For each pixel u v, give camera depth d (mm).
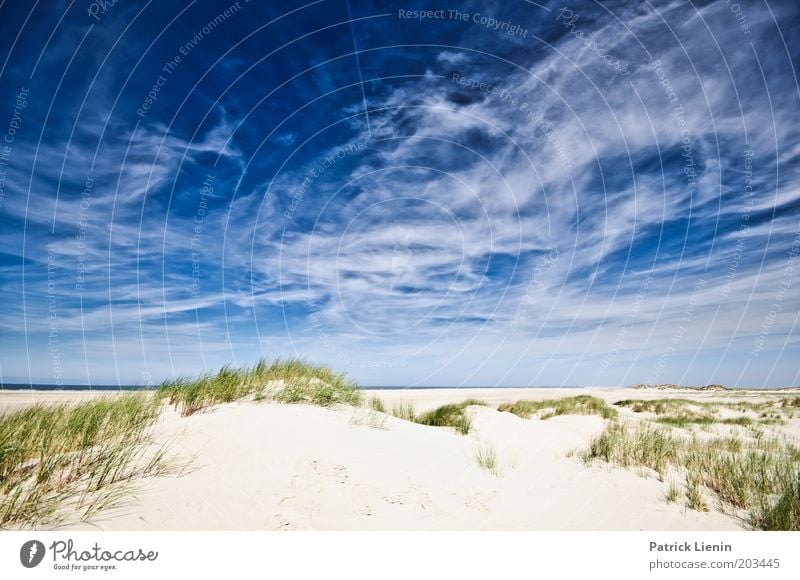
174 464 4281
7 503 3396
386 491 4523
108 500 3615
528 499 4801
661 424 10953
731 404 16750
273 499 4020
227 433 5109
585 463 6082
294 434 5406
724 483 5324
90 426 4719
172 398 6332
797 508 4590
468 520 4238
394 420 7398
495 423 8539
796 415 13609
